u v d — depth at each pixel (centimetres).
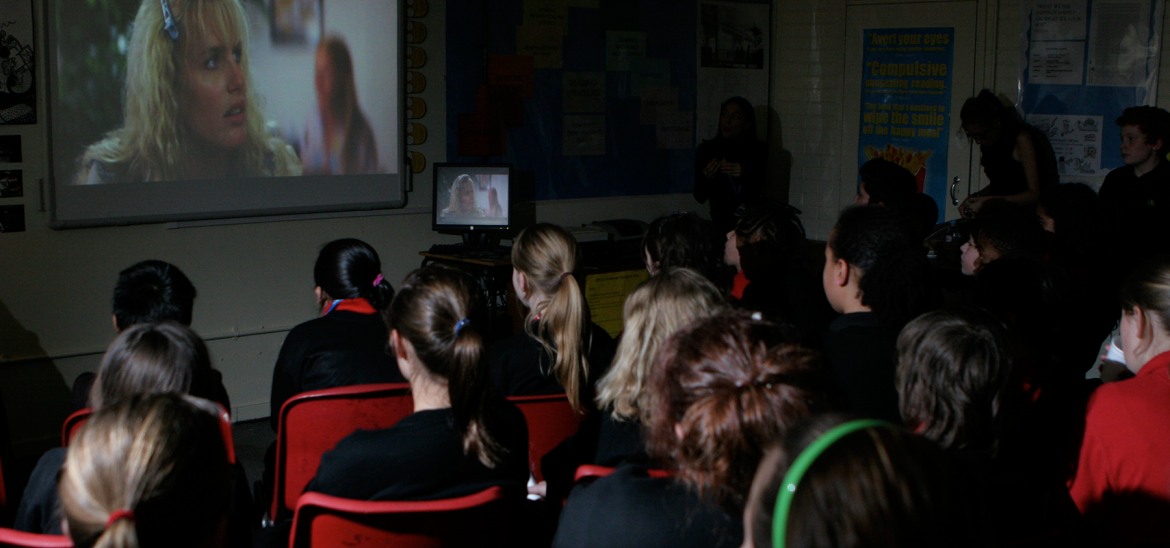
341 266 256
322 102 457
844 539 71
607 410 187
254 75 434
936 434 149
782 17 635
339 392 207
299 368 245
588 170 568
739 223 301
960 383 146
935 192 576
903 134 586
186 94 416
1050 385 199
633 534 130
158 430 99
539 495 216
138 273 230
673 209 612
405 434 166
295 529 154
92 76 389
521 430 185
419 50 490
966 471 77
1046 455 199
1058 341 217
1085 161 506
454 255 468
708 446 113
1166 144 397
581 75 554
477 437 168
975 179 555
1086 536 164
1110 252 300
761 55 637
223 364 441
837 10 605
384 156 483
